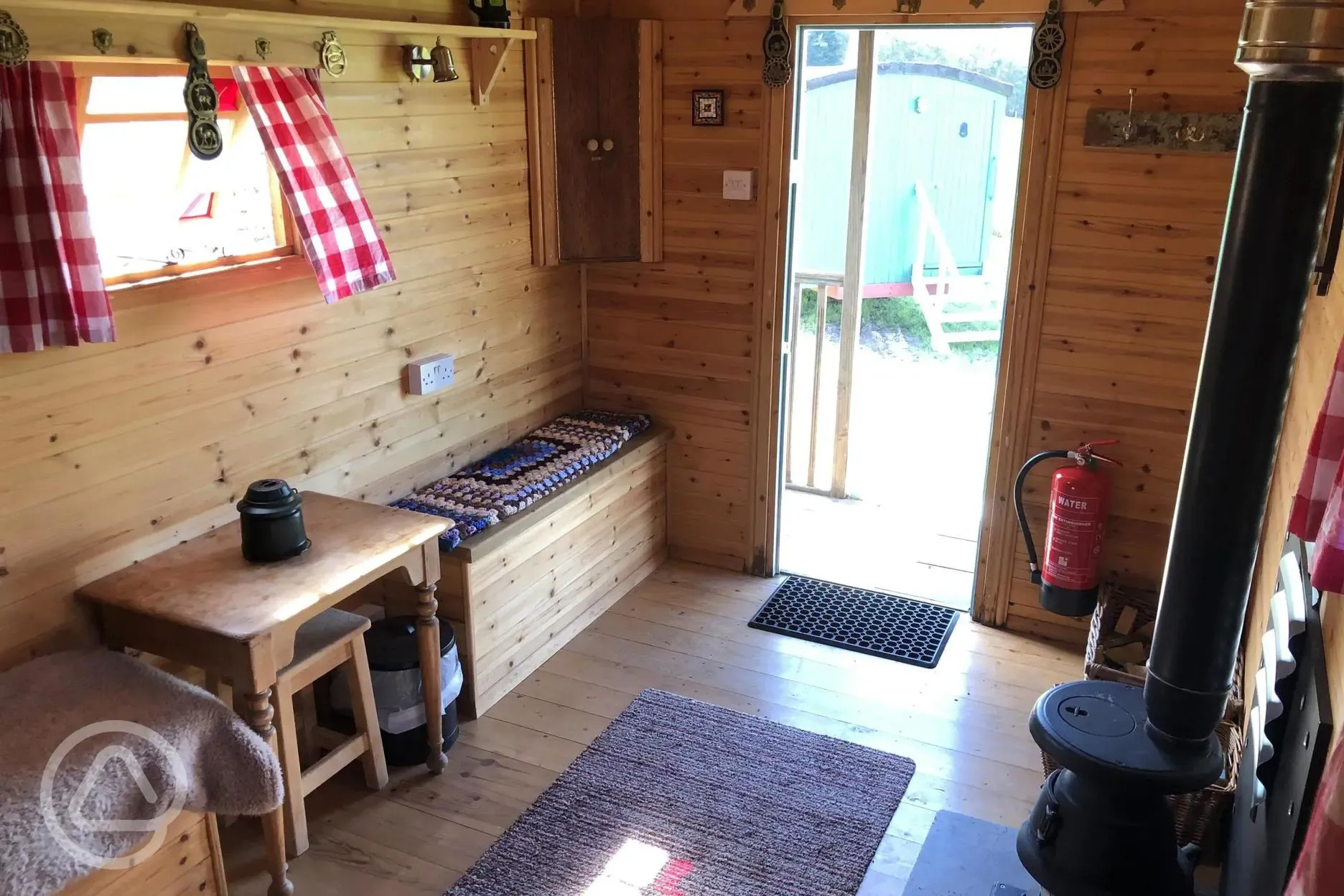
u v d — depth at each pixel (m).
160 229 2.50
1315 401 2.26
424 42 3.08
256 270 2.67
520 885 2.50
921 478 5.25
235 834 2.64
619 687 3.38
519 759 2.99
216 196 2.61
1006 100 6.61
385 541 2.59
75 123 2.15
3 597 2.19
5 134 1.99
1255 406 1.72
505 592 3.24
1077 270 3.32
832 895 2.48
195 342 2.52
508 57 3.50
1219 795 2.44
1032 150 3.26
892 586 4.11
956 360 7.36
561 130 3.72
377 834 2.67
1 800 1.79
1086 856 2.11
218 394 2.61
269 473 2.81
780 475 4.07
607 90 3.72
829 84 6.47
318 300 2.87
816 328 4.82
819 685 3.40
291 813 2.54
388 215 3.08
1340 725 1.63
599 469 3.71
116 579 2.37
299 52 2.53
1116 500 3.48
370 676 2.74
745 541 4.19
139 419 2.41
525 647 3.40
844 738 3.11
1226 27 2.96
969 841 2.65
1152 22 3.03
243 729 2.13
